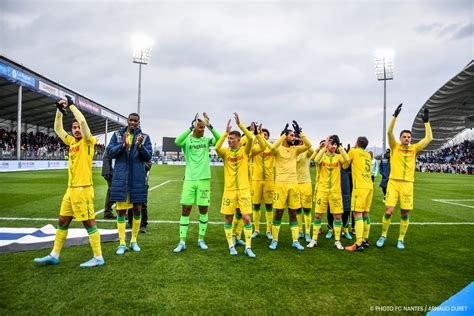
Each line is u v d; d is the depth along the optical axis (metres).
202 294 2.88
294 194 4.59
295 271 3.54
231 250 4.19
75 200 3.51
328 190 4.76
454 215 7.55
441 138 54.38
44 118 31.55
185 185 4.41
